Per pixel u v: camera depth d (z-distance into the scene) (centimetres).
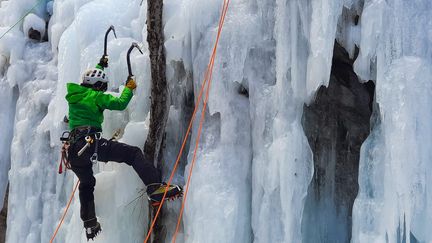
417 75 407
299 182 452
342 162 516
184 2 491
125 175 487
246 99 481
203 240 458
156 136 479
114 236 493
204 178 468
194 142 491
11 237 642
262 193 462
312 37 431
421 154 402
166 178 500
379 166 427
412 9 418
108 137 516
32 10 710
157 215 464
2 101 694
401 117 405
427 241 406
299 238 454
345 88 505
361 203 434
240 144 475
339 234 510
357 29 436
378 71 419
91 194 472
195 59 488
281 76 449
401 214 405
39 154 639
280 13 448
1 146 688
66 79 573
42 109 657
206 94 475
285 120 452
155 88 475
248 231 473
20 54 695
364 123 508
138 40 564
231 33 472
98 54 552
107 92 526
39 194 635
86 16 568
